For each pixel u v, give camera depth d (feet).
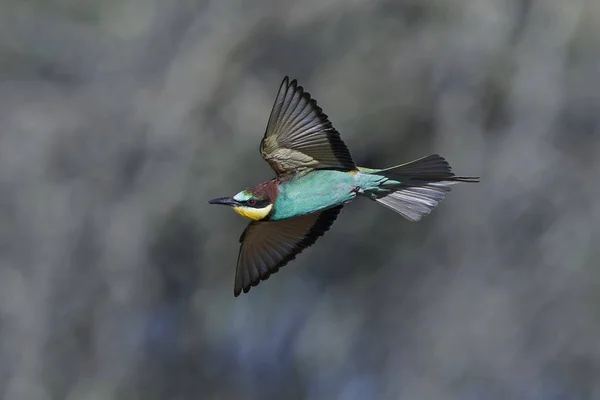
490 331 51.75
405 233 54.65
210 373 56.44
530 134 51.78
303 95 21.34
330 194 22.00
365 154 53.31
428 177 22.16
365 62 53.01
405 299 54.49
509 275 51.83
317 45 53.83
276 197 22.03
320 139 21.74
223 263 55.72
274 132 21.58
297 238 23.47
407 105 52.70
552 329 51.19
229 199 22.08
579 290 50.96
